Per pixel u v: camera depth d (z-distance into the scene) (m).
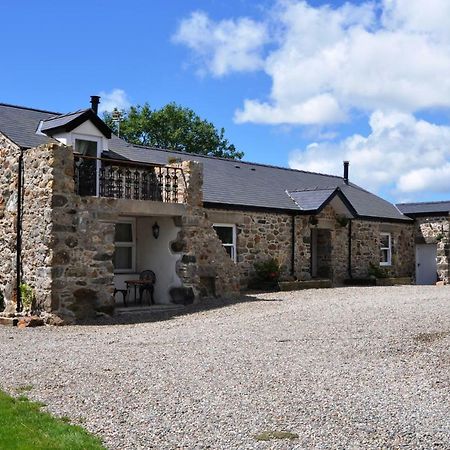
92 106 19.09
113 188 15.85
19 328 12.42
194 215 15.97
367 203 26.31
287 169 26.77
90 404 6.41
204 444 5.21
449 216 26.09
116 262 16.45
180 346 9.73
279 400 6.52
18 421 5.73
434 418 5.91
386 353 8.98
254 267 19.61
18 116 17.36
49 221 13.07
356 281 23.09
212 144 45.19
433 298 15.95
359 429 5.58
